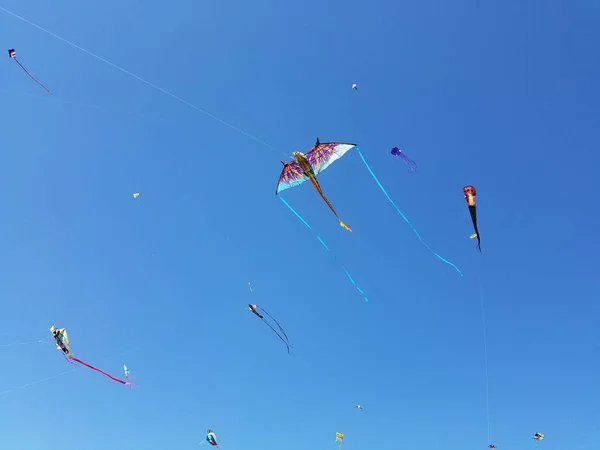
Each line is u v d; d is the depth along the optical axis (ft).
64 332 56.65
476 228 42.63
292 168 50.47
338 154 48.21
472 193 43.60
